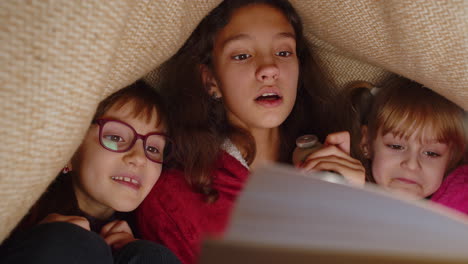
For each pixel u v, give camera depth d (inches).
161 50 30.0
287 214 8.0
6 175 19.9
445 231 8.5
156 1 26.9
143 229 35.6
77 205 31.5
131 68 28.5
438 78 29.8
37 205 30.3
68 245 23.1
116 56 26.8
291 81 33.4
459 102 31.4
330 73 41.6
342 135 32.0
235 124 36.6
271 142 38.4
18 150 19.8
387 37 31.4
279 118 33.2
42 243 22.7
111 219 33.8
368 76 41.4
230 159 35.9
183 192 35.0
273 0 34.2
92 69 21.1
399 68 33.1
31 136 20.0
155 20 27.6
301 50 39.4
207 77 36.6
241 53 33.2
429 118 35.2
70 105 20.8
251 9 33.4
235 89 33.4
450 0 25.3
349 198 8.7
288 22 34.4
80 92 21.0
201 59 35.8
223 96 34.9
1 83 18.9
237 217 7.9
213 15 34.0
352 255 7.3
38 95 19.7
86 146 30.5
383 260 7.3
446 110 35.5
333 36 35.4
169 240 34.5
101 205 32.5
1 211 20.5
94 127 30.4
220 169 35.9
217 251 7.3
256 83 32.5
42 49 19.4
